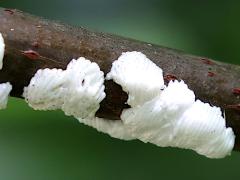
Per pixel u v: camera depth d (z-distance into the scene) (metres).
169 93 0.07
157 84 0.07
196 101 0.07
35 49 0.07
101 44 0.07
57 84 0.07
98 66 0.07
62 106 0.07
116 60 0.07
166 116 0.07
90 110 0.07
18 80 0.07
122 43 0.07
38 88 0.07
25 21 0.07
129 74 0.07
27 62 0.07
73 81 0.07
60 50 0.07
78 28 0.07
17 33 0.07
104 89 0.07
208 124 0.07
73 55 0.07
